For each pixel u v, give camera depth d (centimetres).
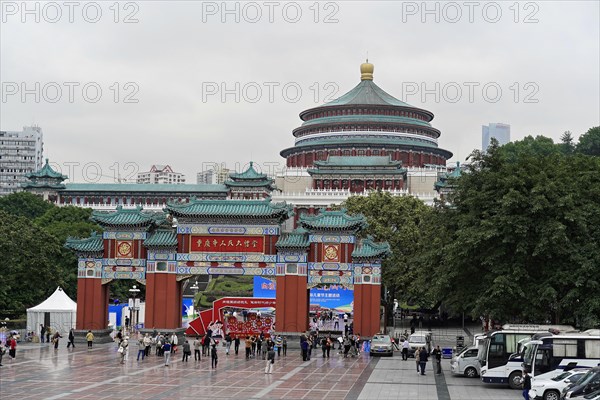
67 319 9688
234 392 5306
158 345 7812
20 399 4869
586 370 5066
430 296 8431
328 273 8606
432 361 7612
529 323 7438
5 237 9956
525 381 5369
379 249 8606
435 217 8719
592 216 7106
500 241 7038
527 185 7212
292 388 5562
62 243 13312
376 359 7794
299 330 8556
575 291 6738
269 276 8688
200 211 8688
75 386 5484
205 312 10012
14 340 7406
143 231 8856
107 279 8869
